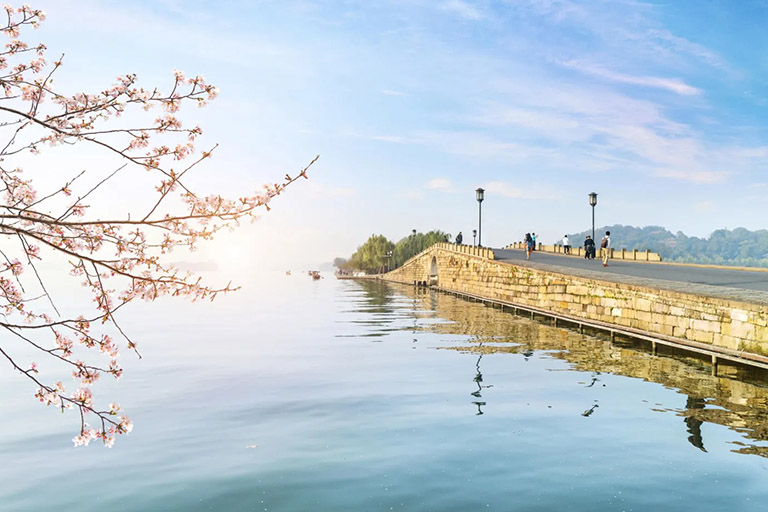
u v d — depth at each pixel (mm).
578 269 38000
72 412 15664
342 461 11305
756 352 17938
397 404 15977
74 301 76062
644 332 23828
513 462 11148
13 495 9805
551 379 19109
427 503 9242
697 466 10859
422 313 45625
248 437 13047
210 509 9117
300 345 28406
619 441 12422
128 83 4633
